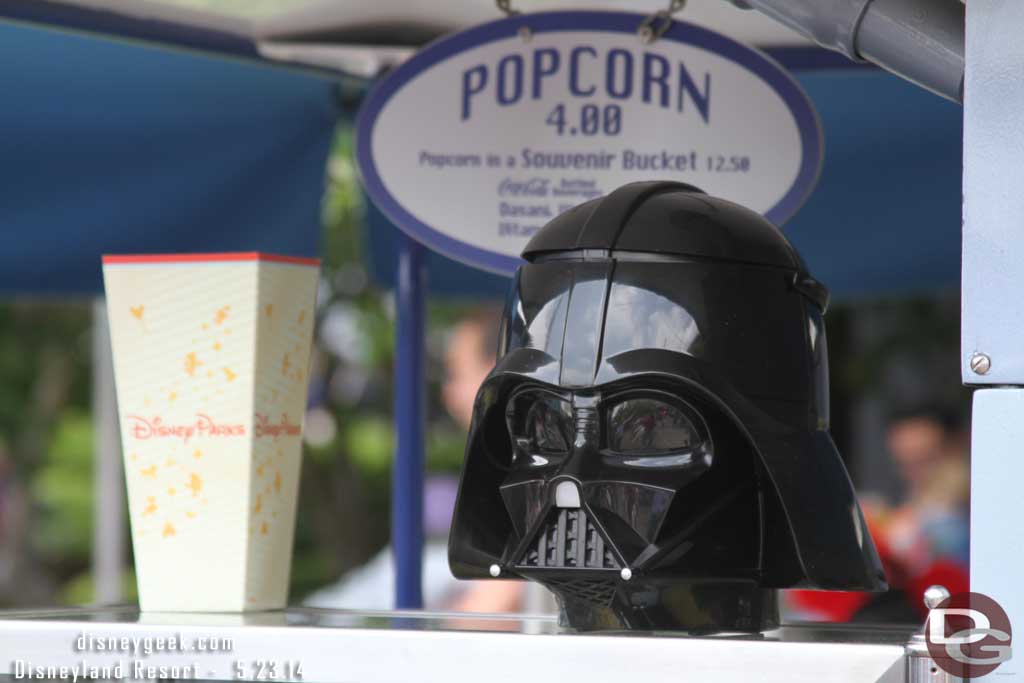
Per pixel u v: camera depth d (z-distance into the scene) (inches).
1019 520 106.7
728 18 233.9
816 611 395.9
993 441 107.9
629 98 208.8
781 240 127.4
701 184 207.0
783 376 122.8
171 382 153.3
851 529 124.6
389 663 117.2
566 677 112.4
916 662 106.2
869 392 565.6
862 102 294.2
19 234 282.2
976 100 109.2
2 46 267.1
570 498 120.2
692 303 120.0
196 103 285.7
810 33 122.8
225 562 151.3
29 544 816.3
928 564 439.2
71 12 230.5
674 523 118.9
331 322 672.4
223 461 151.9
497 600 484.4
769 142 205.3
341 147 422.6
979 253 108.6
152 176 287.1
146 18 237.6
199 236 293.6
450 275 334.6
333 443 708.7
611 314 119.8
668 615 124.3
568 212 128.6
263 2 237.5
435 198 213.8
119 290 154.6
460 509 127.6
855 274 312.8
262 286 152.5
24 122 274.8
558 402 122.0
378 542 718.5
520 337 123.7
